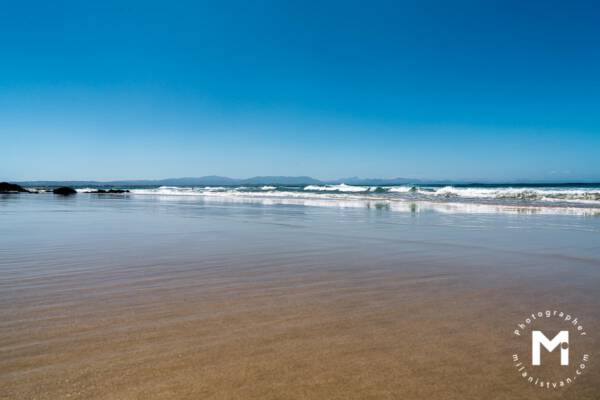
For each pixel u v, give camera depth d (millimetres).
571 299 4820
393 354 3283
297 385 2795
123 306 4469
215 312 4285
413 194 36531
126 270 6301
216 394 2674
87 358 3160
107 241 9336
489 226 12547
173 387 2752
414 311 4363
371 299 4816
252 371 2982
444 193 35250
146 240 9531
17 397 2619
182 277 5867
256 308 4438
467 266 6715
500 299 4820
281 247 8578
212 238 9938
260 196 38938
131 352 3277
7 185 51406
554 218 15039
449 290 5227
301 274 6098
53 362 3092
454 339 3596
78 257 7344
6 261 6941
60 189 48031
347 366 3070
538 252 8023
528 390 2771
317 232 11094
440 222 13766
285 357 3213
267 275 6031
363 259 7305
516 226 12523
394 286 5434
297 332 3738
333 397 2654
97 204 25594
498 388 2789
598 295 4992
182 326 3861
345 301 4723
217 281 5637
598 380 2916
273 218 15391
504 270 6438
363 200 29234
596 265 6785
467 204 23547
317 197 35062
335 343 3492
